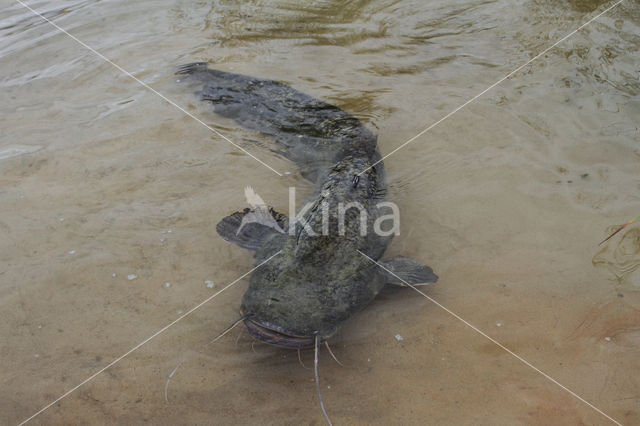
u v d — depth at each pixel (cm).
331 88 511
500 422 225
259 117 462
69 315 278
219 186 376
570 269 304
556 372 248
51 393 238
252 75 532
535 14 629
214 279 301
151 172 388
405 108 474
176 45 590
